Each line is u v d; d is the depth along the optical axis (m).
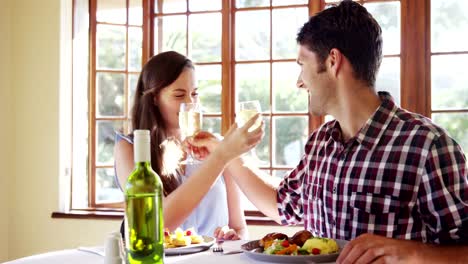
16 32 4.01
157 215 1.18
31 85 3.99
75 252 1.60
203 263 1.39
